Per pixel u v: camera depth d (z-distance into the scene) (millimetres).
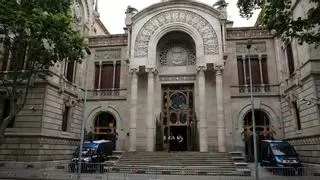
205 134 29453
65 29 19812
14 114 19719
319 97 23125
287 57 30172
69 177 19188
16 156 25828
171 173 22547
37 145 25766
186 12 33125
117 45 36312
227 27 34688
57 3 20078
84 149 24938
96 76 36219
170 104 34000
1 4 17172
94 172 23062
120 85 34875
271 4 16234
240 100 32125
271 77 32438
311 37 15812
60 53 20859
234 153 26281
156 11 33688
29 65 23578
